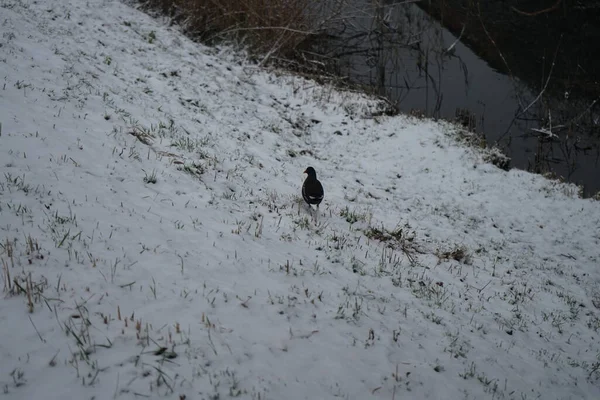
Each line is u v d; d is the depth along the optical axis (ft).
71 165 28.45
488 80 77.00
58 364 15.24
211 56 64.54
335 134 55.57
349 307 23.03
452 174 49.52
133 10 68.85
